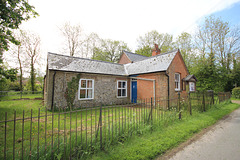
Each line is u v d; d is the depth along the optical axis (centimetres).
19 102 1216
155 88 1060
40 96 1891
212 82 1745
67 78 961
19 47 2278
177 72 1159
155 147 360
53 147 296
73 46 2662
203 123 582
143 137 420
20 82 2333
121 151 334
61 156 290
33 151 290
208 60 1872
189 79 1215
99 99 1120
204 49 2366
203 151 359
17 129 505
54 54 1095
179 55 1198
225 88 2139
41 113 792
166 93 980
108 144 347
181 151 357
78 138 344
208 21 2252
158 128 490
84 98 1040
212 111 836
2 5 543
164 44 3209
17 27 650
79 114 770
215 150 365
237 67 2044
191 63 2483
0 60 831
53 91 890
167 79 1001
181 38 2647
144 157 313
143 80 1178
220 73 1861
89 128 509
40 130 494
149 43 3297
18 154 300
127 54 2086
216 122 632
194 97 799
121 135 392
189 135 459
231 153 349
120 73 1288
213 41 2269
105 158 303
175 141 402
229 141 424
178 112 640
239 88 1798
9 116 700
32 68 2381
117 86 1261
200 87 1806
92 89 1089
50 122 603
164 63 1062
